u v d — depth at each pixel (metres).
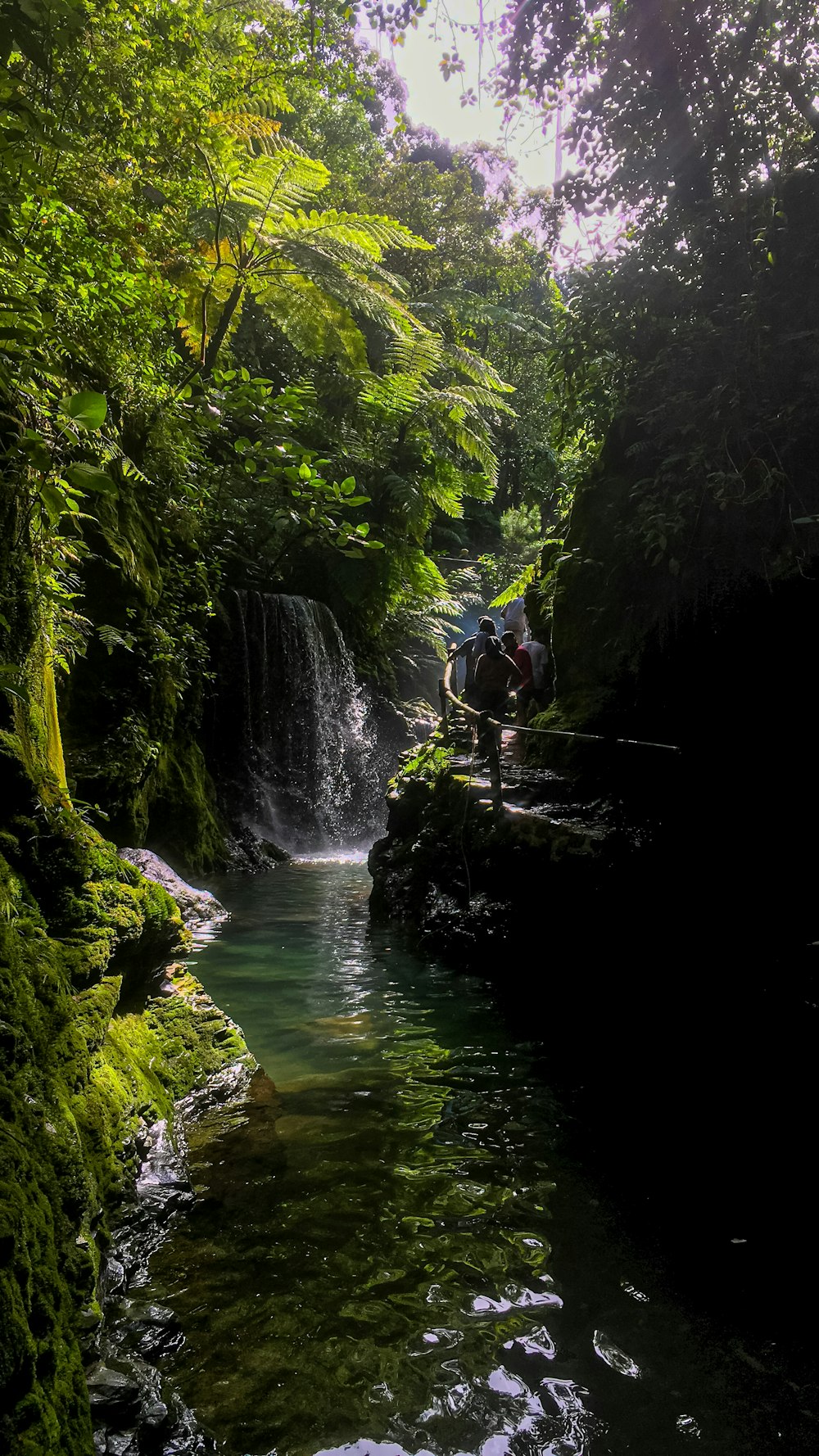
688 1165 2.92
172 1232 2.38
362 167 18.67
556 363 6.57
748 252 5.37
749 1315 2.11
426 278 19.72
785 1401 1.81
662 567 5.93
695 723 5.64
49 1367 1.40
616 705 6.23
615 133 5.79
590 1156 2.98
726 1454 1.67
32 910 2.43
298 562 14.14
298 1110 3.32
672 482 5.71
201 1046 3.49
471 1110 3.38
